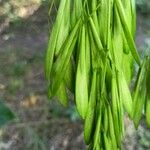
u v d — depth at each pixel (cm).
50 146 42
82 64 13
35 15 58
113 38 13
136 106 14
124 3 14
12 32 58
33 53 56
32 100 48
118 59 13
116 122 14
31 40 58
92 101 13
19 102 48
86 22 13
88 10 13
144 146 41
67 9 14
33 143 40
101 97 13
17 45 57
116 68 13
